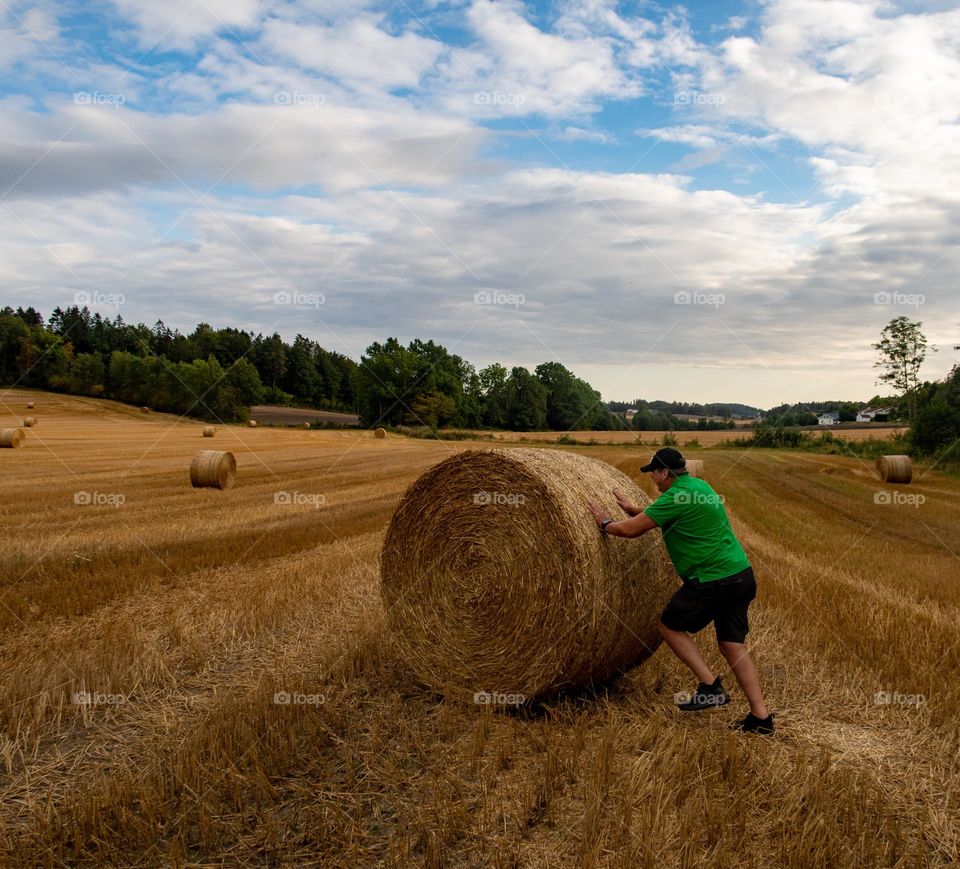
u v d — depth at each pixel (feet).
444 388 193.26
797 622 21.90
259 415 229.66
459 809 11.50
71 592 24.76
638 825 11.23
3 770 13.21
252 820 11.59
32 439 114.52
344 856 10.71
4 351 235.40
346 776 12.87
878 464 82.12
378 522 41.88
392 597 18.01
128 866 10.49
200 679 17.75
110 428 156.46
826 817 11.19
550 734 14.60
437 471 17.48
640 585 17.20
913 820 11.59
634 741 14.19
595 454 118.52
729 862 10.30
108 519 40.45
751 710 14.73
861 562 33.60
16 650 19.19
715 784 12.39
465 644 16.80
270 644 20.35
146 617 22.49
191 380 213.05
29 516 40.88
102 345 269.23
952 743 14.14
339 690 16.84
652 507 15.31
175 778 12.50
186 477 64.34
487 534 16.61
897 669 17.78
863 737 14.53
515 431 175.42
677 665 18.72
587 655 15.78
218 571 28.91
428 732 14.92
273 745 13.78
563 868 10.36
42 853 10.64
